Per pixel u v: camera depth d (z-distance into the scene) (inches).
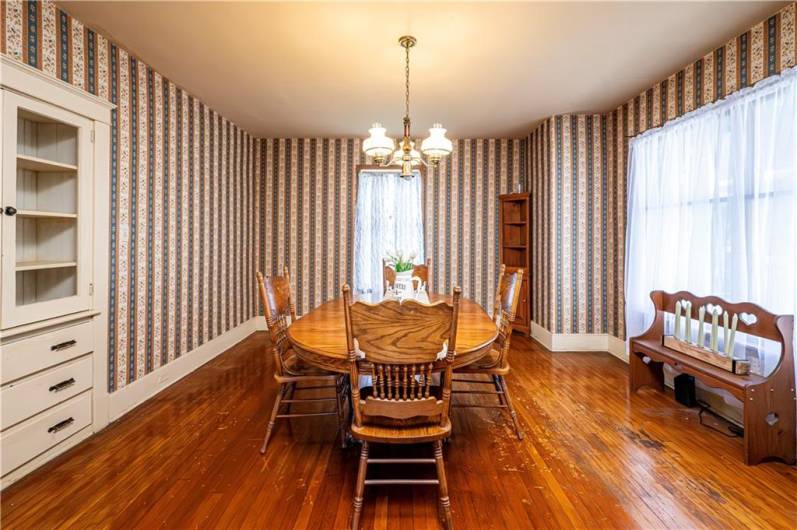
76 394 86.7
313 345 71.0
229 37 98.9
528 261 187.6
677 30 95.5
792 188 83.2
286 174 195.8
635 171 136.6
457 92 134.6
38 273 87.4
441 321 59.1
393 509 66.4
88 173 89.4
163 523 62.2
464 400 113.0
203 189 147.6
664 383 125.2
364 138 194.1
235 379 130.6
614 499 68.8
